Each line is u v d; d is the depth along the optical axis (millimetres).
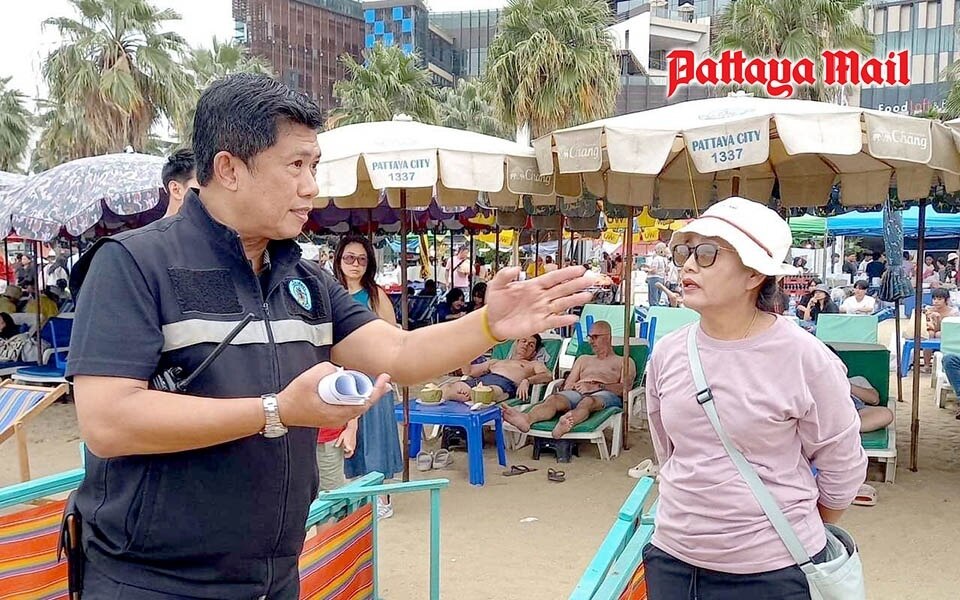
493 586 4105
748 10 19641
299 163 1509
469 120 42062
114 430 1337
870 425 6012
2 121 31125
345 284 4484
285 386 1545
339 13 84438
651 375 2316
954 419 8094
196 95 22906
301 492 1632
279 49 79062
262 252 1631
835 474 2107
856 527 4965
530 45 20250
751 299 2096
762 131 4797
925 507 5312
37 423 8219
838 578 2018
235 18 77250
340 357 1830
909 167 6320
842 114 4684
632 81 55250
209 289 1480
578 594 1957
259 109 1456
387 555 4535
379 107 26656
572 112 20625
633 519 2471
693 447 2117
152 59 21547
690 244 2107
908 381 10430
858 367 6621
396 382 1747
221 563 1508
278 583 1630
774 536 2025
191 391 1436
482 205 9367
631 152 5184
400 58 27734
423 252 20422
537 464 6477
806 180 7297
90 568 1526
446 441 6859
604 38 21219
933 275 16984
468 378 7684
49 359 9672
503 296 1633
